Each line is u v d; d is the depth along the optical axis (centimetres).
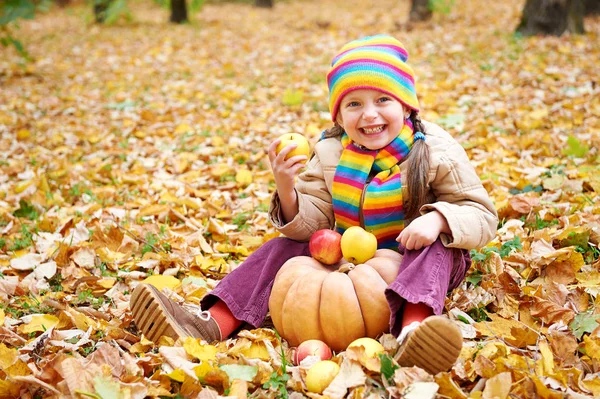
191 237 384
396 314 232
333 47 1092
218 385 226
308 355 229
